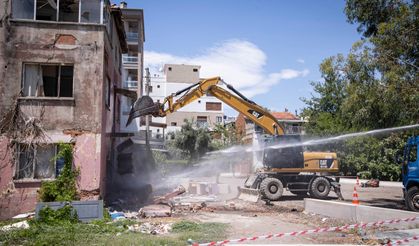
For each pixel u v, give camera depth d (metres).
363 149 34.94
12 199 14.79
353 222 13.16
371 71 16.39
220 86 19.30
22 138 15.08
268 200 18.78
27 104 15.33
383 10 17.62
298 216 15.12
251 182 22.77
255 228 12.28
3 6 15.46
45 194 14.56
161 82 74.75
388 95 15.39
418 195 15.07
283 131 20.08
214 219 14.21
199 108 73.19
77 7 16.89
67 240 9.73
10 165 14.92
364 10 17.98
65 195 14.61
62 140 15.33
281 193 19.78
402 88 15.38
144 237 10.08
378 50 16.28
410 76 15.95
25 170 15.07
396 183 31.98
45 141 15.23
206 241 9.75
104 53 16.45
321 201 15.30
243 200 20.38
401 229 11.46
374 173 36.00
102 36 16.12
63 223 12.26
